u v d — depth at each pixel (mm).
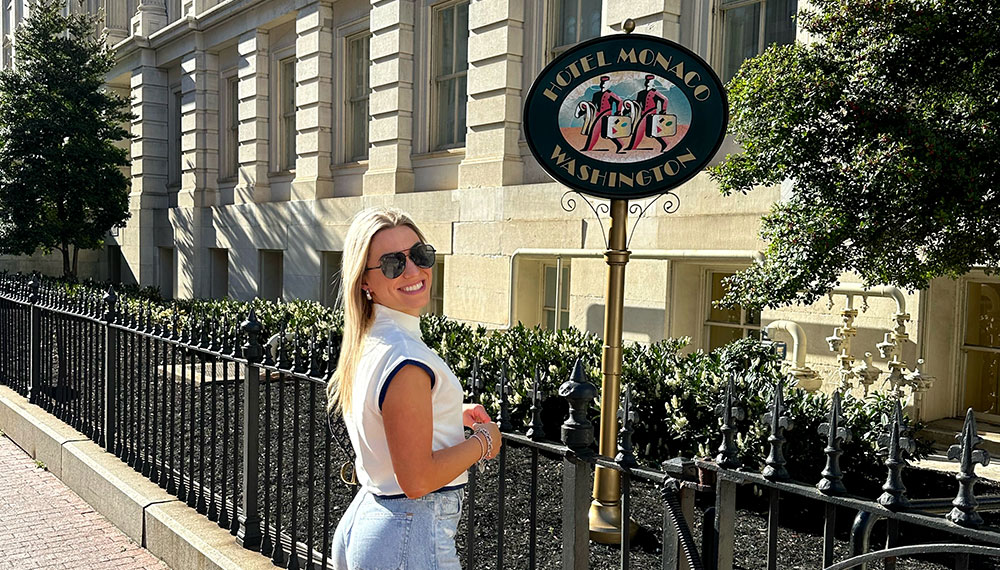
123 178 20906
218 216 19656
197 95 20453
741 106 4980
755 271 5148
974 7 4363
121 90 25625
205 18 19844
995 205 4340
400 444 2309
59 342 7539
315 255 15977
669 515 2441
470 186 12336
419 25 13984
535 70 11727
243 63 18703
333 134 16266
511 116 11883
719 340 9539
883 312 7473
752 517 4711
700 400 5086
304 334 8570
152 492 5438
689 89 4227
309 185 16328
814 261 4699
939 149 4191
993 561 4016
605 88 4316
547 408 5992
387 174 14219
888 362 7355
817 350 7945
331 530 4750
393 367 2336
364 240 2504
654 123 4270
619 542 4402
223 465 4820
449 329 8047
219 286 20547
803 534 4434
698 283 9664
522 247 11312
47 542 5352
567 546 2807
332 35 16188
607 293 4445
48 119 19344
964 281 7730
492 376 6121
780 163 4785
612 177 4324
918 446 4953
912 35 4461
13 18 30500
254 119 18328
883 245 4605
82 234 20516
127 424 6488
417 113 14078
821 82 4645
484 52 12156
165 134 23172
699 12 9656
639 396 5328
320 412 7328
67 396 7332
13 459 7355
